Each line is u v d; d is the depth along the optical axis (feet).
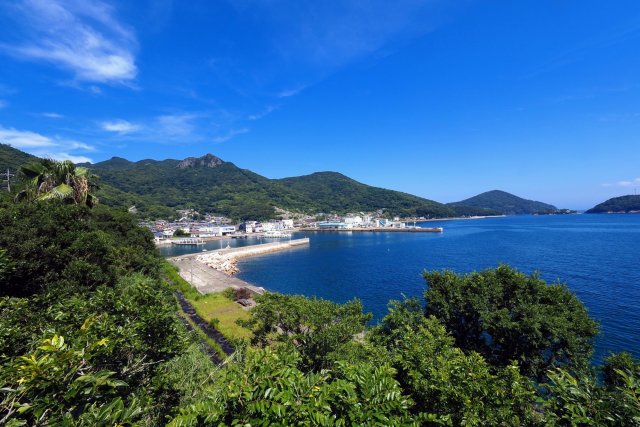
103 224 111.04
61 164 82.38
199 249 377.71
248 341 69.82
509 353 45.44
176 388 22.67
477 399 18.20
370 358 27.89
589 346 42.16
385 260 240.32
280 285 175.63
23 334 17.87
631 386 14.01
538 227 515.09
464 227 579.07
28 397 12.17
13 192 81.82
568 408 14.51
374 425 12.22
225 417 12.12
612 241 286.25
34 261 44.70
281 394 11.96
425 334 28.32
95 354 13.74
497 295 48.32
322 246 357.61
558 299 46.65
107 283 53.36
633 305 100.89
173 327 22.80
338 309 46.21
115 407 12.23
